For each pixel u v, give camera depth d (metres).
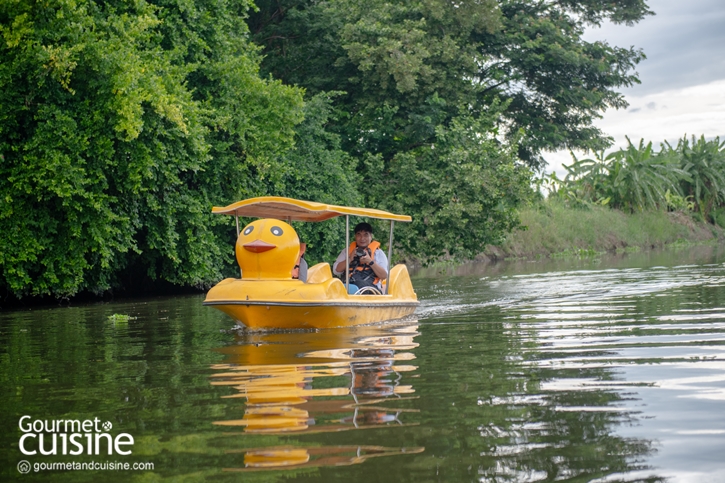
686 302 9.84
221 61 16.09
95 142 12.35
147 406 4.27
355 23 21.55
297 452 3.34
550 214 36.94
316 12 22.14
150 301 13.69
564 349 6.05
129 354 6.42
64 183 11.87
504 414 3.93
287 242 7.82
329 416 3.93
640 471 3.06
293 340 7.04
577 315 8.72
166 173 13.40
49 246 12.79
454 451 3.32
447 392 4.46
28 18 12.06
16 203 12.30
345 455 3.28
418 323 8.45
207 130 14.45
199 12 15.66
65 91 12.64
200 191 15.57
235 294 7.66
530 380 4.79
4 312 12.04
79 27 12.12
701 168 50.84
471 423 3.76
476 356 5.80
